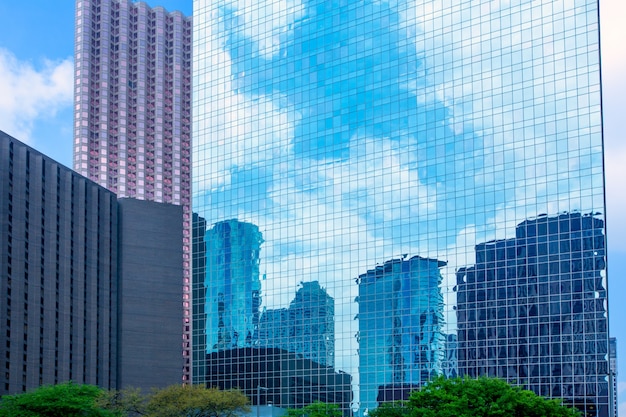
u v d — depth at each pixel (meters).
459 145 151.25
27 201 142.75
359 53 170.38
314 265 168.50
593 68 137.50
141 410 122.56
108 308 168.62
